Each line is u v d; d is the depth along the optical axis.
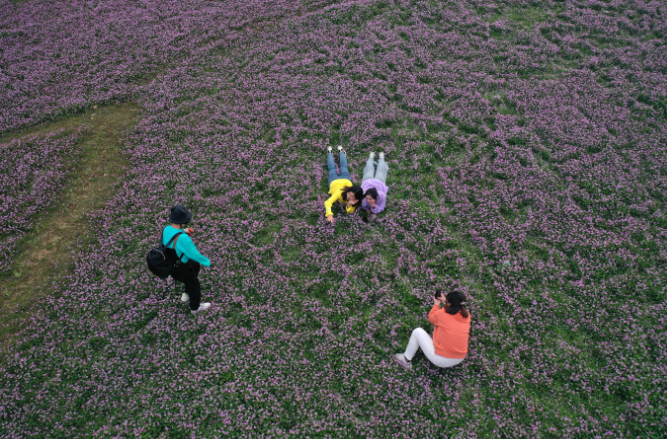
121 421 5.10
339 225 7.14
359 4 12.04
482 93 9.54
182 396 5.31
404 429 5.03
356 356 5.67
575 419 5.07
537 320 5.97
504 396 5.30
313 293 6.37
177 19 11.62
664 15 11.43
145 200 7.46
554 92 9.41
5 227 7.00
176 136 8.64
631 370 5.39
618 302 6.09
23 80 9.66
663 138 8.35
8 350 5.66
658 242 6.73
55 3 11.95
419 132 8.73
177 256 5.19
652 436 4.85
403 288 6.38
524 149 8.26
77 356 5.64
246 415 5.12
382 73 10.02
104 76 9.88
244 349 5.76
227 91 9.62
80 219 7.25
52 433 4.97
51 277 6.49
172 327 5.93
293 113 9.05
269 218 7.29
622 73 9.86
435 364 5.41
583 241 6.77
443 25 11.47
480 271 6.49
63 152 8.26
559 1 12.11
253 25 11.50
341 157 7.71
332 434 5.02
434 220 7.15
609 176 7.71
